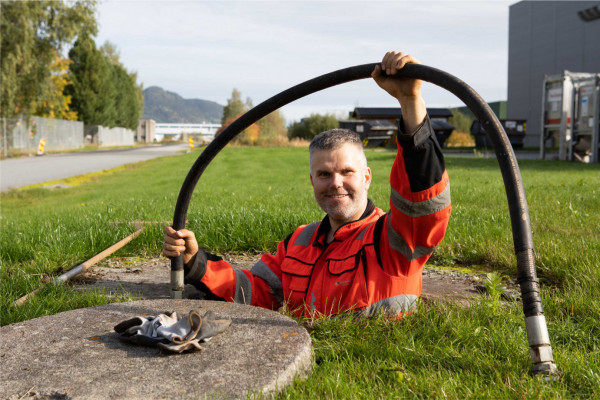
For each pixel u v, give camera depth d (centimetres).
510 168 161
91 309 240
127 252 478
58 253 434
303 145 5247
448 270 387
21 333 211
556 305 268
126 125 8744
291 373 178
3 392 163
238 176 1788
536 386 165
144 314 231
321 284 247
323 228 259
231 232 493
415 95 195
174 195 1056
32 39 3478
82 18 3622
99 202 1025
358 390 172
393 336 218
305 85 212
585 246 388
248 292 272
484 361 193
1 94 3416
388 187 1029
